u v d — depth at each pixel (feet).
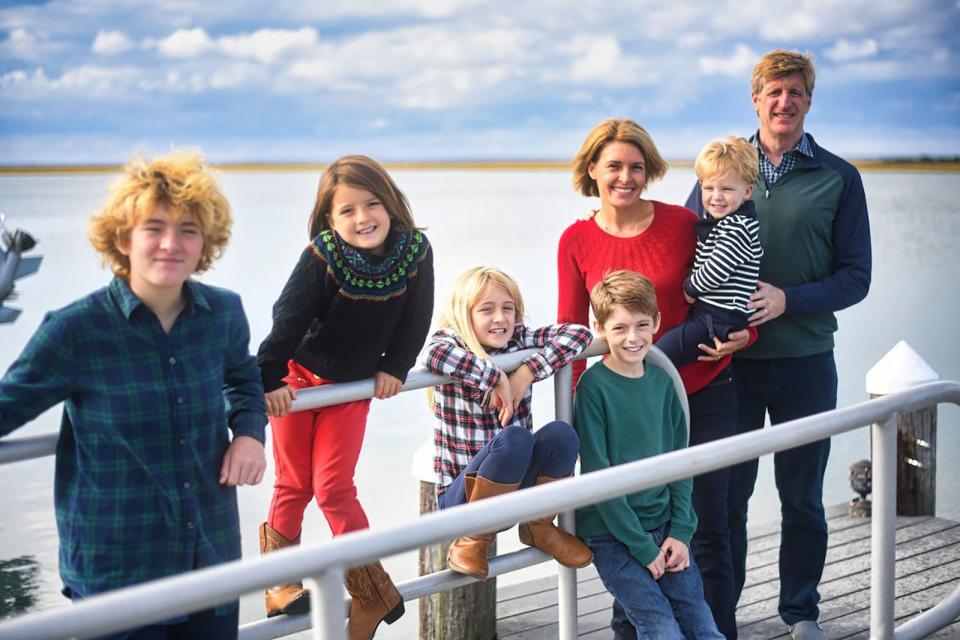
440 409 9.69
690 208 12.43
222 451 7.20
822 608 13.07
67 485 6.89
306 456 9.52
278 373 8.54
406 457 31.37
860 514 16.43
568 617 9.59
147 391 6.78
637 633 9.61
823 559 11.98
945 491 26.48
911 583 13.80
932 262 73.82
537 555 9.30
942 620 9.30
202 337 7.08
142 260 6.65
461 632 13.10
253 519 25.72
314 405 8.57
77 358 6.63
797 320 11.67
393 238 8.94
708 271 10.79
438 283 65.57
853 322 51.96
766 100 11.63
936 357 44.32
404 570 22.06
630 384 9.79
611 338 9.71
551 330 9.77
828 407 11.96
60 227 104.06
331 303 8.85
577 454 9.21
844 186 11.68
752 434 7.39
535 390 37.96
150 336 6.84
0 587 22.15
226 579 5.05
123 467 6.75
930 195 124.26
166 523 6.86
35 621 4.59
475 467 9.00
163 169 6.71
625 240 11.19
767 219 11.76
